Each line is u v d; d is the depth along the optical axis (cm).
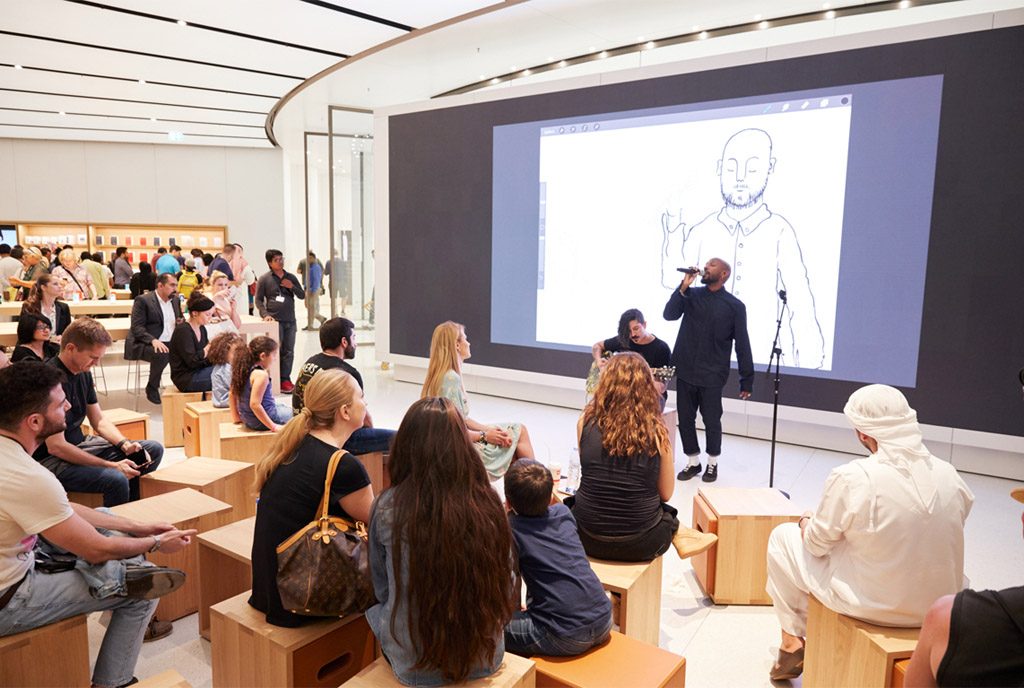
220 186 1553
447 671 171
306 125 1245
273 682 206
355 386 224
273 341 450
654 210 628
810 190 545
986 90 471
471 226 753
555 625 200
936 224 497
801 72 542
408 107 788
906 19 665
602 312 670
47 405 204
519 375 733
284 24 683
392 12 655
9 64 824
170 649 268
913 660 122
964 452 509
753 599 313
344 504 210
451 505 168
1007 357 479
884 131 511
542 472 217
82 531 204
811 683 234
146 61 812
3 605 194
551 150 685
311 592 195
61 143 1454
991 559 360
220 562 278
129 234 1531
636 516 256
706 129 593
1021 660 105
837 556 224
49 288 617
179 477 339
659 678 193
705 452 556
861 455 549
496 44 797
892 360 522
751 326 581
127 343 643
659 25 741
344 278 1197
